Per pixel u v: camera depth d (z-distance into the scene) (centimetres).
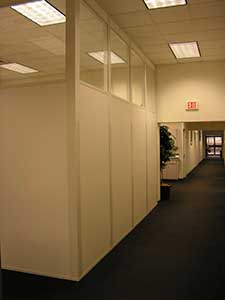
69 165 342
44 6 404
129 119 536
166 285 332
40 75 738
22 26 471
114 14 448
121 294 314
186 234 510
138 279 347
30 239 363
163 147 803
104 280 345
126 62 538
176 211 676
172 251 433
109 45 448
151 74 708
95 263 387
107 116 433
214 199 812
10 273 363
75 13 340
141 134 612
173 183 1129
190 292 316
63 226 348
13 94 368
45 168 354
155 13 446
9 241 373
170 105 730
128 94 542
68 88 341
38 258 360
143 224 575
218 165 1955
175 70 726
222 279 345
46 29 483
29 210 363
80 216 349
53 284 336
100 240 403
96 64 453
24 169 364
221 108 696
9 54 605
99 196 402
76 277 343
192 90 715
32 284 336
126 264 389
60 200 348
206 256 412
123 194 496
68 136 341
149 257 412
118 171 475
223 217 618
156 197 745
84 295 312
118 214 472
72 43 340
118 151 477
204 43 583
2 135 374
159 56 667
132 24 487
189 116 717
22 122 364
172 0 409
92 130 383
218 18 466
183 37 550
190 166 1527
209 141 2898
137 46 592
